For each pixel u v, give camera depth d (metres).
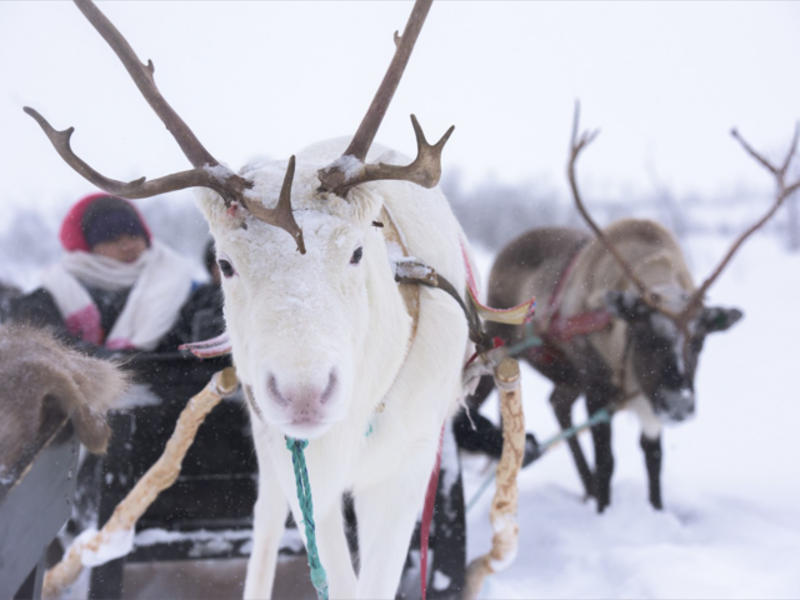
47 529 1.65
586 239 5.34
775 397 6.11
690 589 3.13
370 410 2.14
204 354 2.48
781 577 3.23
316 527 2.40
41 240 10.77
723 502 4.29
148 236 4.19
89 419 1.73
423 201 2.71
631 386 4.46
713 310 4.46
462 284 2.83
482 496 4.18
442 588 2.78
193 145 1.87
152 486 2.59
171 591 3.11
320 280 1.72
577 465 4.54
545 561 3.57
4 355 1.74
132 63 1.90
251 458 2.97
